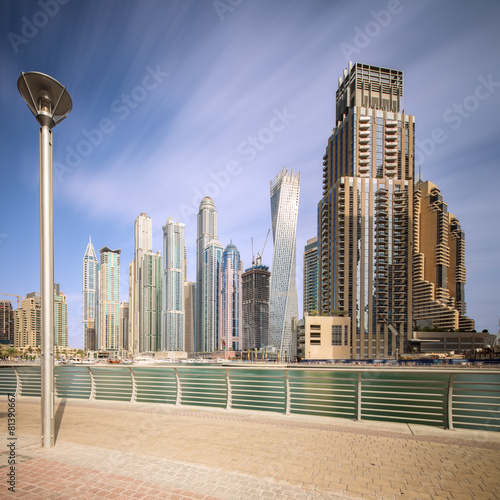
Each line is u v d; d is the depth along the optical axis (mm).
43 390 9125
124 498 6211
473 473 7258
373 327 125250
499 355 110500
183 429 10578
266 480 6922
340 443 9148
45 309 9352
